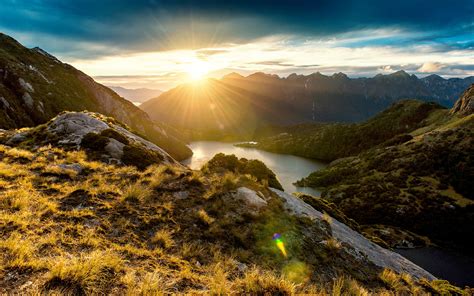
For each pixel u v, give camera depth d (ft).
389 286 37.11
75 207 34.78
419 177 365.20
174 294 20.16
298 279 31.91
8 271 18.03
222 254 32.76
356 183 405.59
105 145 73.41
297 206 54.19
